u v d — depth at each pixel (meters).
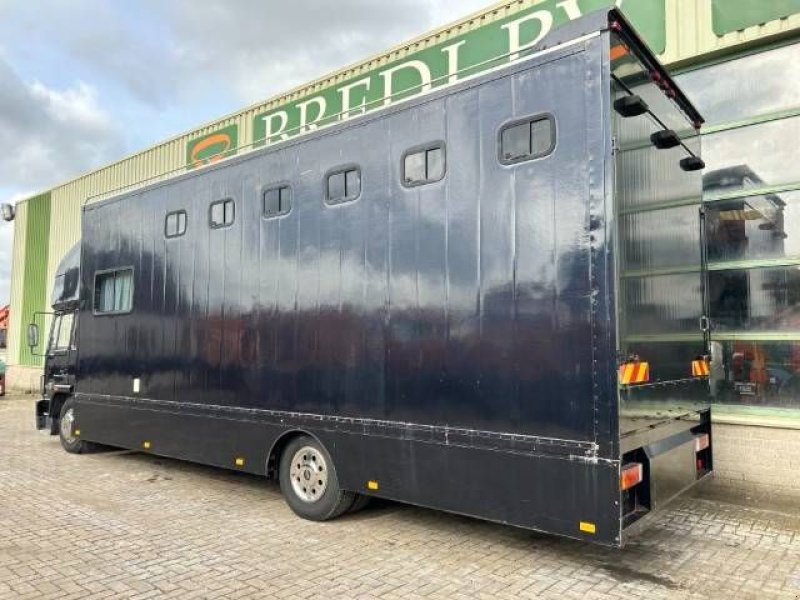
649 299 4.07
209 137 12.62
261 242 5.77
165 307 6.77
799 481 5.76
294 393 5.37
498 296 4.09
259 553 4.56
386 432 4.68
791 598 3.83
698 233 5.12
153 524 5.28
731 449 6.13
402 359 4.61
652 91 4.34
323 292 5.20
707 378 5.07
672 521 5.38
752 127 6.33
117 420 7.39
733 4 6.28
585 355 3.67
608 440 3.56
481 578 4.09
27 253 18.72
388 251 4.76
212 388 6.14
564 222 3.82
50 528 5.17
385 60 9.62
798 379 5.96
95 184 16.17
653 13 6.78
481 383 4.14
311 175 5.39
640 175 4.07
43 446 9.14
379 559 4.43
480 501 4.11
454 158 4.41
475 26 8.52
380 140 4.90
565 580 4.07
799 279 6.02
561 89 3.89
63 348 8.76
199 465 7.72
